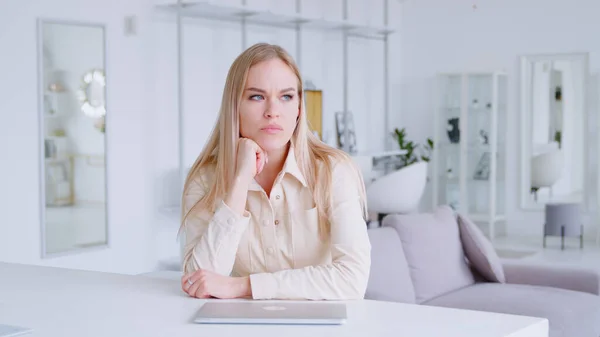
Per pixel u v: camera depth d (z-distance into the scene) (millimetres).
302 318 1391
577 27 8023
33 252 5113
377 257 3586
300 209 1837
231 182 1787
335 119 7914
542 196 8273
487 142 8203
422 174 6551
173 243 6148
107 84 5543
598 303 3826
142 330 1351
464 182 8305
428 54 8875
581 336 3518
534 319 1435
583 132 8016
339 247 1757
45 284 1817
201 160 1903
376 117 8688
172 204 6129
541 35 8203
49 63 5160
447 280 3926
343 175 1829
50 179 5195
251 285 1646
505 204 8398
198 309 1526
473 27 8586
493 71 8094
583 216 8047
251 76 1765
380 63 8727
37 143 5113
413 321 1410
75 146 5348
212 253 1766
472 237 4133
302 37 7480
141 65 5816
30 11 5031
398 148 8969
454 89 8344
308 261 1854
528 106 8289
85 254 5434
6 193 4949
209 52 6465
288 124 1788
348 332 1328
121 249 5699
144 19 5824
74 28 5309
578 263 6707
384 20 8680
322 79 7754
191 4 5723
